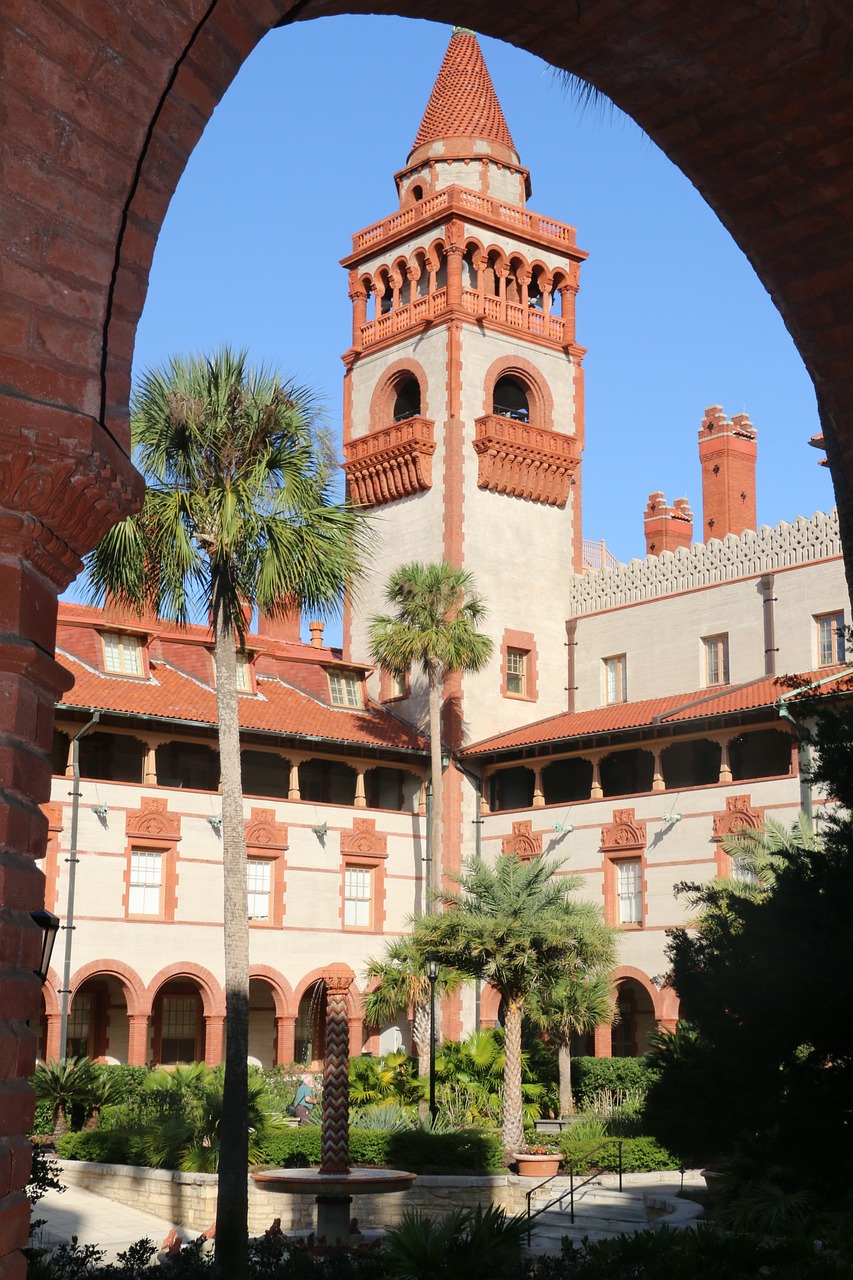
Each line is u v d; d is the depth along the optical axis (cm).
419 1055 4088
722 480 6288
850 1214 1231
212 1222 2727
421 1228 1320
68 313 450
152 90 473
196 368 2723
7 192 432
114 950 4441
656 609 5428
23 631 436
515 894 3703
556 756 5134
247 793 5106
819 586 4850
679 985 1473
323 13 634
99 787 4519
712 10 664
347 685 5506
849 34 685
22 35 433
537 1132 3672
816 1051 1360
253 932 4788
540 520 5794
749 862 3644
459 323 5684
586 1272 1205
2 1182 395
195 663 5072
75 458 439
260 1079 4097
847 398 801
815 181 742
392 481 5747
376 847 5134
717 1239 1145
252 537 2680
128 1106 3534
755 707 4388
